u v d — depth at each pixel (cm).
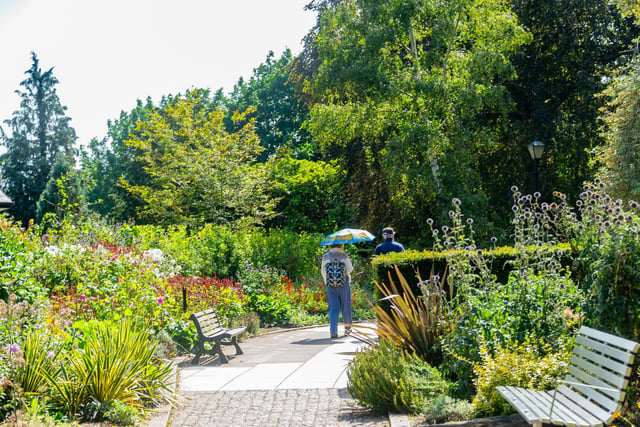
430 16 2362
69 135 6116
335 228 3133
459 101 2241
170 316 1195
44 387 641
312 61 3042
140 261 1323
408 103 2342
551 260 732
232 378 852
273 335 1404
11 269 979
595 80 2325
